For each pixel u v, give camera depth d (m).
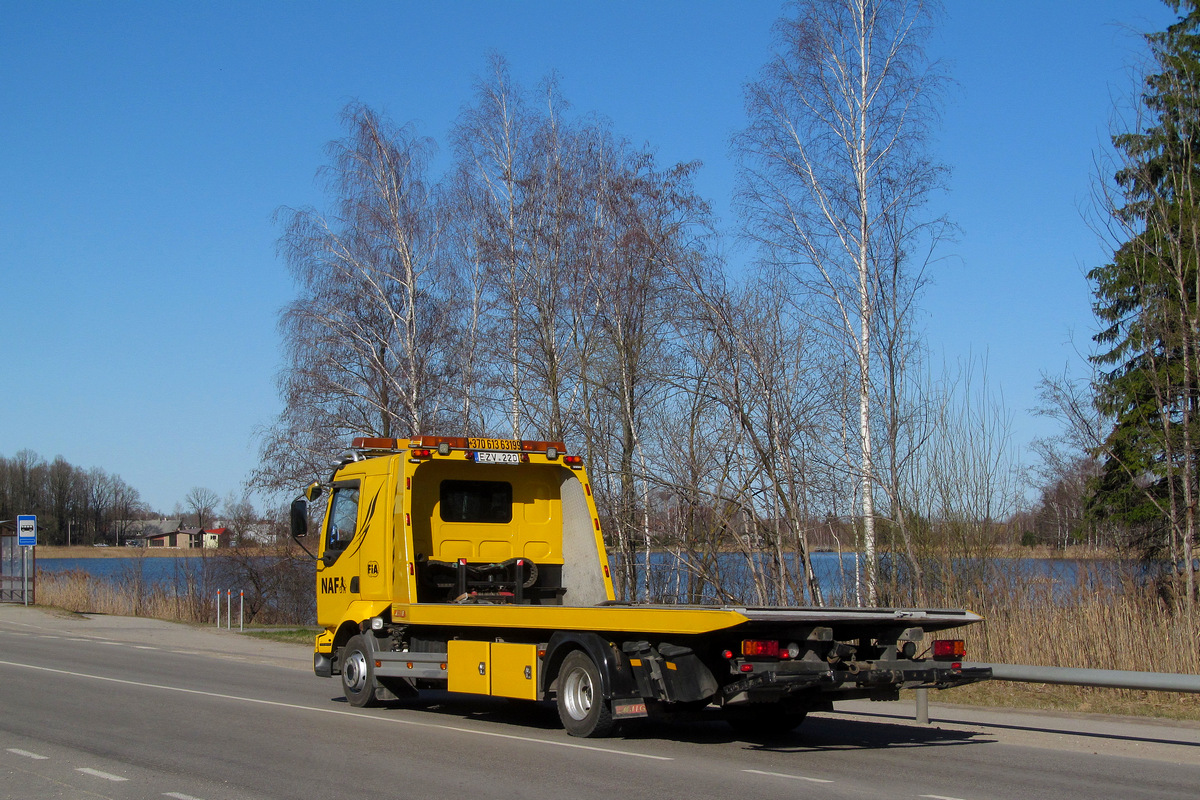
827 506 20.75
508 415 27.98
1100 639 14.78
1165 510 22.67
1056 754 9.66
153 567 52.88
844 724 11.70
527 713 12.34
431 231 29.80
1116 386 23.45
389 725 10.99
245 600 37.88
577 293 27.17
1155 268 21.31
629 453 25.41
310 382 29.14
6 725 10.73
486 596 12.73
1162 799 7.59
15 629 27.23
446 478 13.09
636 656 9.87
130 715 11.52
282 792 7.51
